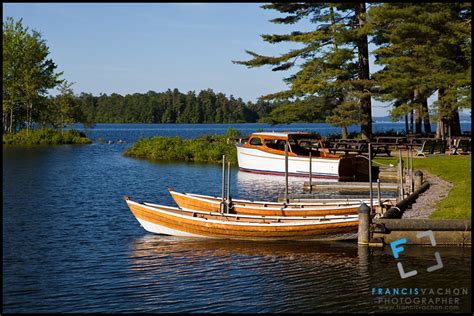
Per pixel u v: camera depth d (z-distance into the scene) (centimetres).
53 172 3681
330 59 3969
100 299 1161
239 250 1580
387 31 3891
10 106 7312
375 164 3272
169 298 1163
